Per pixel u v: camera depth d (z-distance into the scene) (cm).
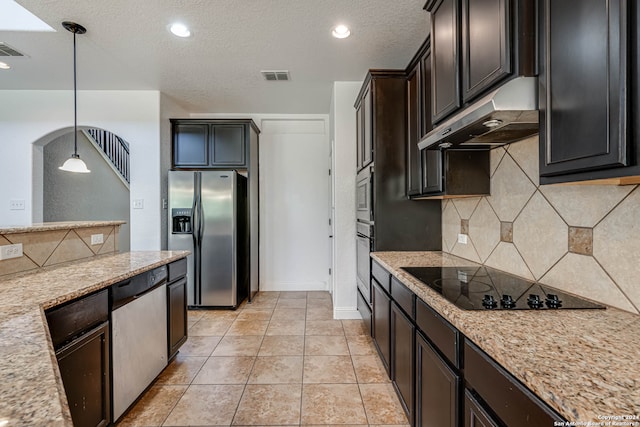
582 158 84
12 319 100
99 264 194
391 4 201
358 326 307
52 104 346
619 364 71
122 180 537
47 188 426
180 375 218
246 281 396
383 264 205
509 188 171
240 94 363
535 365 71
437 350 123
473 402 95
